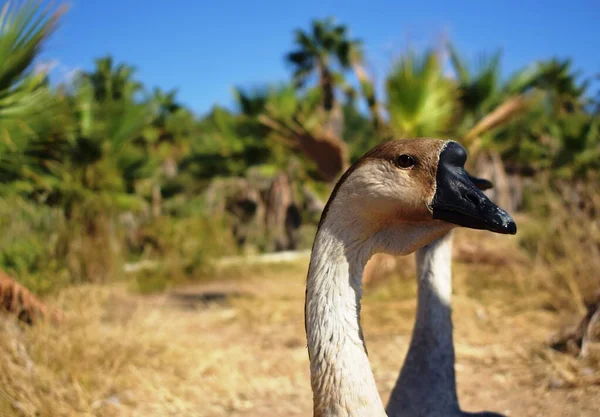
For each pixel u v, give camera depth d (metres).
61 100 1.82
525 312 1.82
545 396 1.17
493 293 2.12
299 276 3.48
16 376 1.12
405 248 0.58
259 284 3.26
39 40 1.58
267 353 1.66
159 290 3.01
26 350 1.22
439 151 0.55
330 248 0.57
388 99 2.79
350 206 0.57
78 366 1.26
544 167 4.00
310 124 3.18
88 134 3.20
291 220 6.75
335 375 0.54
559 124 4.51
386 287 2.44
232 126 6.66
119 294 2.72
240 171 6.69
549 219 2.34
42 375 1.16
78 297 1.74
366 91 2.86
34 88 1.71
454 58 3.42
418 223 0.57
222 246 4.15
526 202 3.95
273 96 5.51
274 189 6.66
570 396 1.15
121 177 3.67
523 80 3.50
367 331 1.83
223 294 2.91
